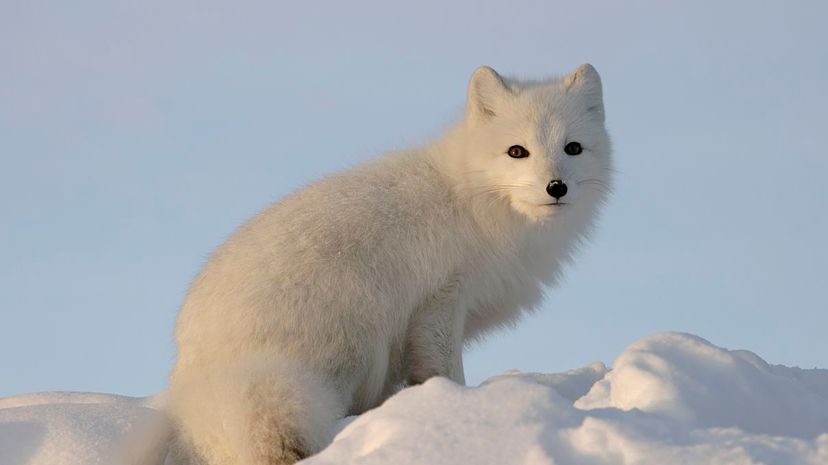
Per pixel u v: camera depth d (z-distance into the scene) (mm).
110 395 11258
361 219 10586
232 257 10430
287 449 7953
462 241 11031
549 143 11234
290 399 8141
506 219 11258
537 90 11898
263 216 10883
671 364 6441
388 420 5828
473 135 11570
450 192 11219
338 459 5691
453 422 5648
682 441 5379
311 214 10570
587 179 11734
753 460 5090
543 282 12094
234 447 8188
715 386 6406
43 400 11141
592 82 12102
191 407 8648
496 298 11570
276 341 9930
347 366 10211
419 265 10711
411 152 11852
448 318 11023
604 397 6691
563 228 11836
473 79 11836
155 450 8641
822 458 5152
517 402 5781
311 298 10031
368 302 10297
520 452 5316
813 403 6551
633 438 5277
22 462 8820
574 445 5379
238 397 8242
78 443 8961
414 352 10938
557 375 9102
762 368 6809
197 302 10359
